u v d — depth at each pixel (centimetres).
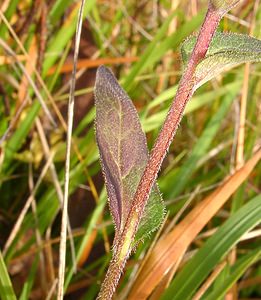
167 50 36
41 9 35
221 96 41
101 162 19
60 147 36
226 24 38
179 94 16
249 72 37
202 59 16
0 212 34
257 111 41
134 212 17
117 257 18
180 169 35
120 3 42
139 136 19
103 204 31
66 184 22
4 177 34
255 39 16
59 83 40
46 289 31
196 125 42
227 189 27
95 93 19
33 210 31
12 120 33
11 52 33
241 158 33
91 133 34
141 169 19
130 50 43
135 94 41
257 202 26
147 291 25
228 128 42
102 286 18
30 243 32
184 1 45
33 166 36
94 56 40
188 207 36
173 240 26
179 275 25
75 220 35
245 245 36
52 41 38
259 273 34
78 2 40
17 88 36
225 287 25
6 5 37
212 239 26
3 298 23
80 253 30
